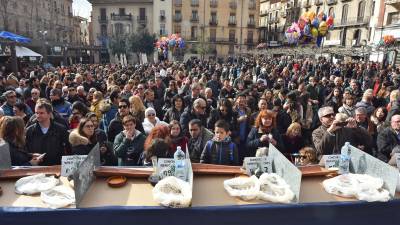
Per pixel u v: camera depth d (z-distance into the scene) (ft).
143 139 13.38
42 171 9.04
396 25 89.71
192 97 23.12
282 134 16.49
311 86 28.73
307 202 7.57
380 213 7.66
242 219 7.25
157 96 28.35
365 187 7.97
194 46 168.76
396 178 7.78
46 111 12.59
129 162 13.08
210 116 18.07
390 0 91.61
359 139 13.71
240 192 7.73
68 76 35.53
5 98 19.81
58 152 12.84
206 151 12.68
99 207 7.11
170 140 13.14
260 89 30.32
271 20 185.16
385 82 30.37
